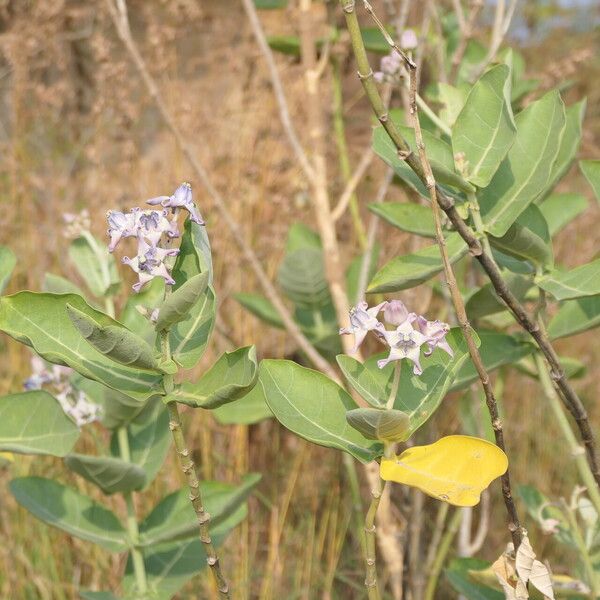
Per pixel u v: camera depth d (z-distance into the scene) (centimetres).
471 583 160
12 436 148
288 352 262
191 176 286
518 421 265
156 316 130
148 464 161
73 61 341
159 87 314
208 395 128
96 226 278
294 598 210
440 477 123
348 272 207
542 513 166
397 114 181
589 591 152
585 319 152
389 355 125
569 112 154
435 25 202
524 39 371
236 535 218
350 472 200
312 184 192
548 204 179
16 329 129
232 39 335
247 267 273
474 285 188
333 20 202
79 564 213
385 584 212
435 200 126
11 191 299
